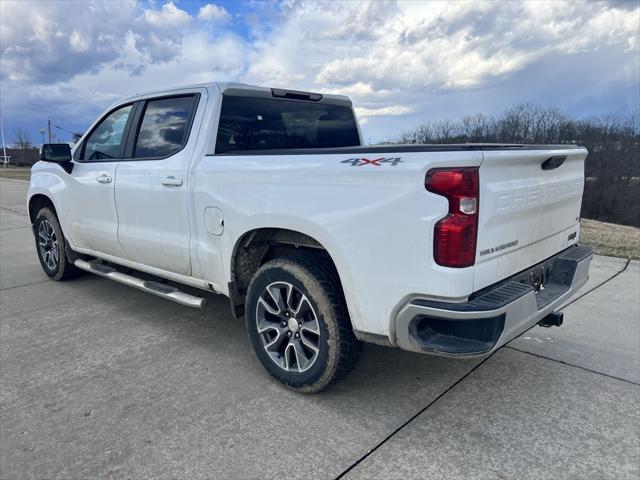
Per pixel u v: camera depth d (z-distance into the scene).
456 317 2.34
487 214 2.43
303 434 2.70
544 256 3.14
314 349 2.95
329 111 4.54
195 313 4.62
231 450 2.56
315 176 2.77
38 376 3.38
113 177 4.23
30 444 2.63
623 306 4.68
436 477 2.36
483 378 3.33
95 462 2.48
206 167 3.41
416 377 3.35
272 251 3.49
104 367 3.51
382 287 2.57
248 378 3.34
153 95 4.01
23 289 5.43
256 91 3.81
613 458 2.49
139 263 4.30
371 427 2.77
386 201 2.49
